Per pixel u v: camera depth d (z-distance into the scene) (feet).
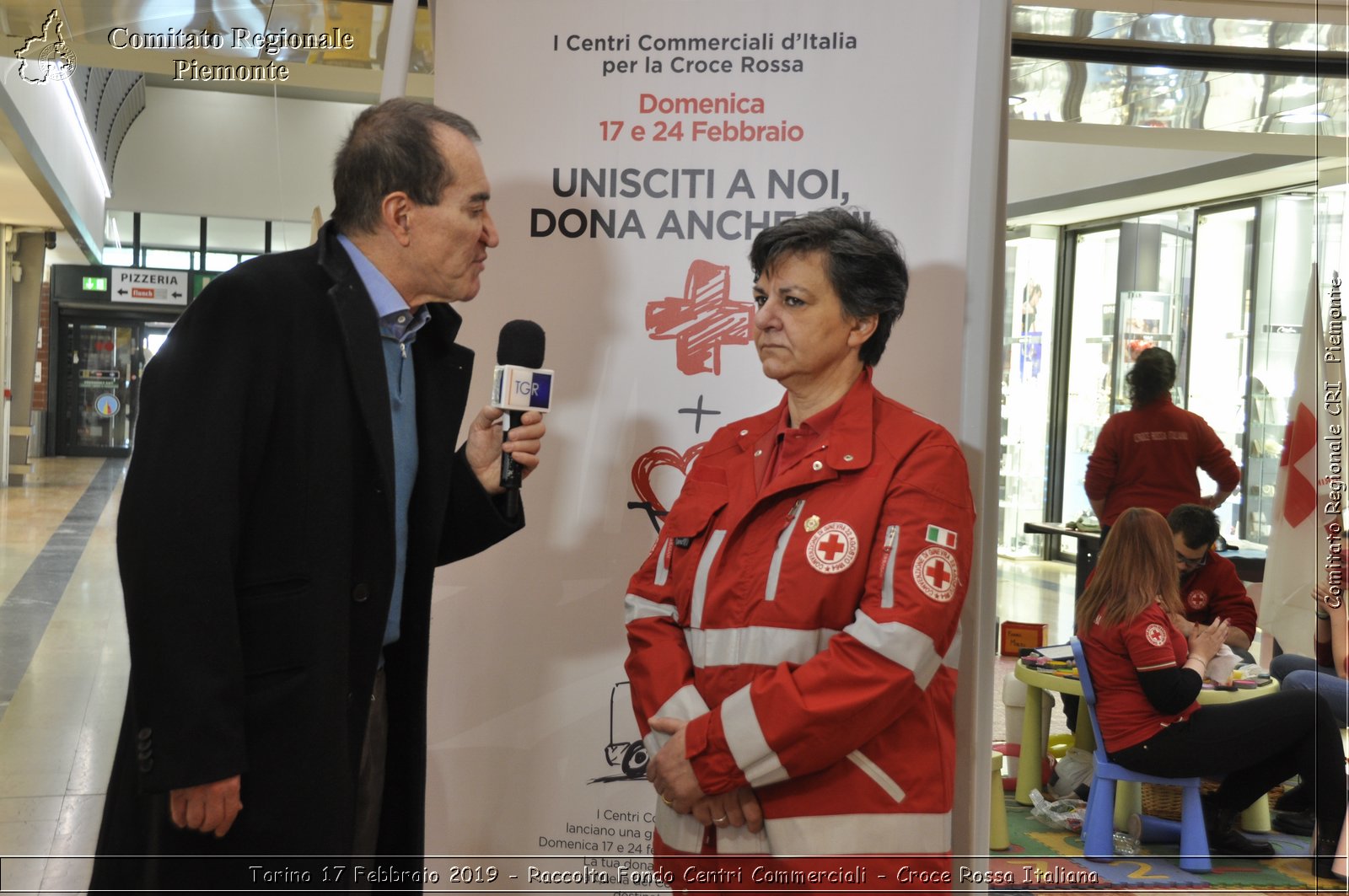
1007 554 36.58
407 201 5.95
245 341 5.60
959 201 7.13
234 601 5.46
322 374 5.80
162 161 52.70
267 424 5.66
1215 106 16.76
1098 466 19.84
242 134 52.80
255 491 5.70
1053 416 35.86
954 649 5.85
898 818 5.49
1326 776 12.35
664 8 7.36
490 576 7.61
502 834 7.58
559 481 7.55
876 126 7.21
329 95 49.80
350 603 5.89
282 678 5.70
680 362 7.45
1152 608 12.36
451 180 5.98
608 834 7.50
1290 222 27.09
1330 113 16.62
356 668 5.94
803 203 7.28
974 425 7.08
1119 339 32.60
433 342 6.55
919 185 7.18
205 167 52.80
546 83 7.47
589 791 7.53
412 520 6.42
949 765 5.79
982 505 7.11
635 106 7.41
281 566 5.73
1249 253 28.53
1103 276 33.91
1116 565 12.71
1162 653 12.10
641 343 7.47
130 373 64.90
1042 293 35.45
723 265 7.38
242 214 53.26
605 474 7.52
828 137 7.26
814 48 7.26
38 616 22.81
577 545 7.55
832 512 5.56
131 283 58.49
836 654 5.28
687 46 7.35
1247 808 13.01
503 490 6.89
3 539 32.99
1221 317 29.43
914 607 5.27
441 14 7.52
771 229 5.84
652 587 6.23
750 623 5.60
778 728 5.24
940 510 5.48
